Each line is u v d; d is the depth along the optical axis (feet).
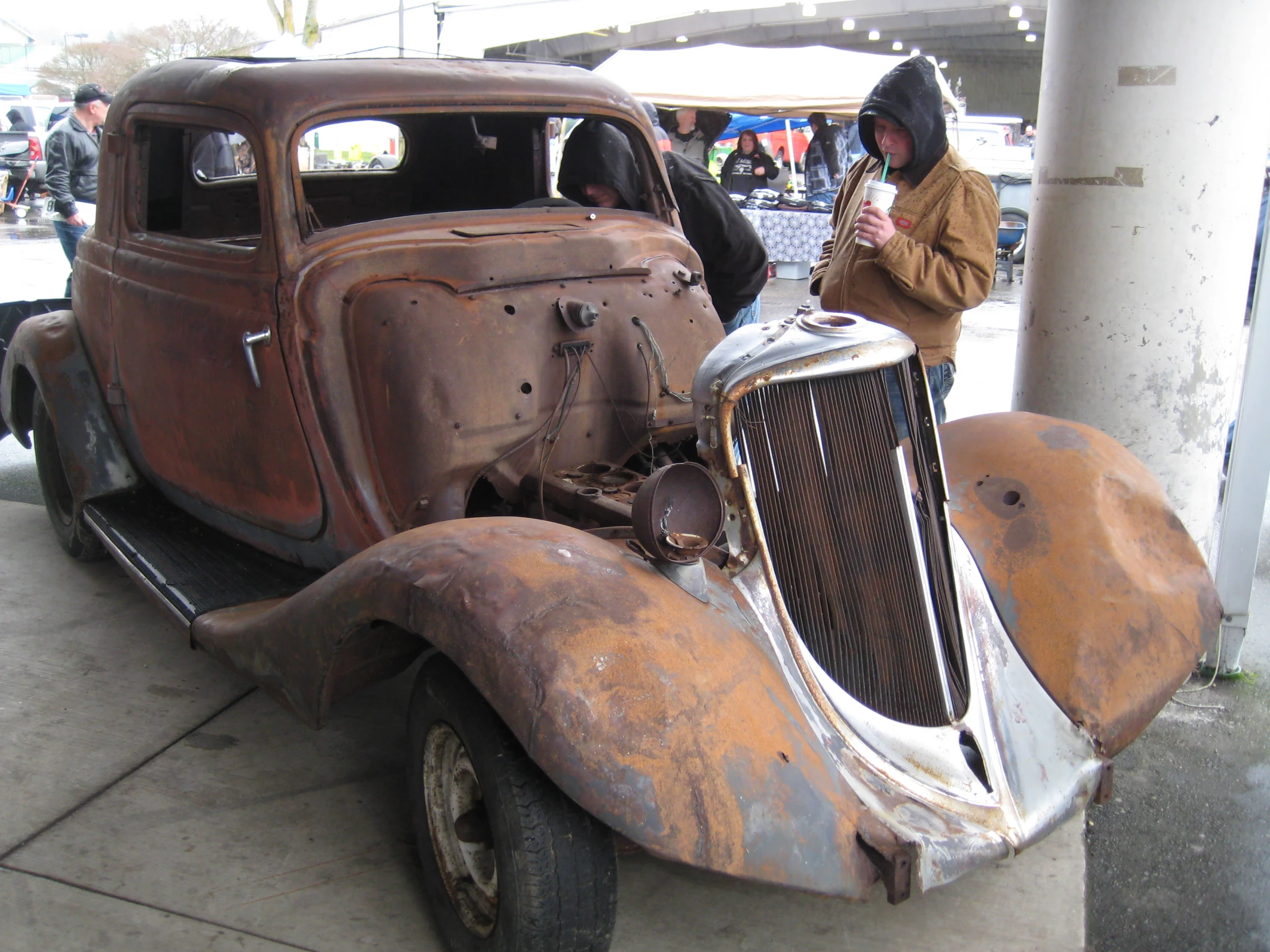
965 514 8.80
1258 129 10.75
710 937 7.55
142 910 7.68
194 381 10.28
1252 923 7.80
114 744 9.88
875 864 6.31
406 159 14.11
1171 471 11.59
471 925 7.02
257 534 10.54
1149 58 10.43
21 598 12.91
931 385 11.62
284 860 8.31
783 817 6.03
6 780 9.26
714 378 7.30
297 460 9.29
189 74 10.46
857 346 7.40
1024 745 7.61
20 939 7.36
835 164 44.04
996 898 8.02
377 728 10.32
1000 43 87.71
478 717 6.54
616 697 5.80
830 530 7.38
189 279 10.20
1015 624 8.27
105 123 11.82
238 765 9.62
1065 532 8.53
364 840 8.59
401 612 6.52
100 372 12.33
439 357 8.80
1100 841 8.77
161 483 11.94
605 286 9.94
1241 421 10.59
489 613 6.09
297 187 9.25
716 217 13.88
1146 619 8.22
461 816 6.91
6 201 59.62
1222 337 11.28
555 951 6.35
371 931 7.55
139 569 10.45
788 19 62.18
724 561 7.32
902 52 90.27
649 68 41.27
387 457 8.94
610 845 6.43
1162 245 10.91
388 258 9.15
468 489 9.08
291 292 9.04
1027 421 9.51
